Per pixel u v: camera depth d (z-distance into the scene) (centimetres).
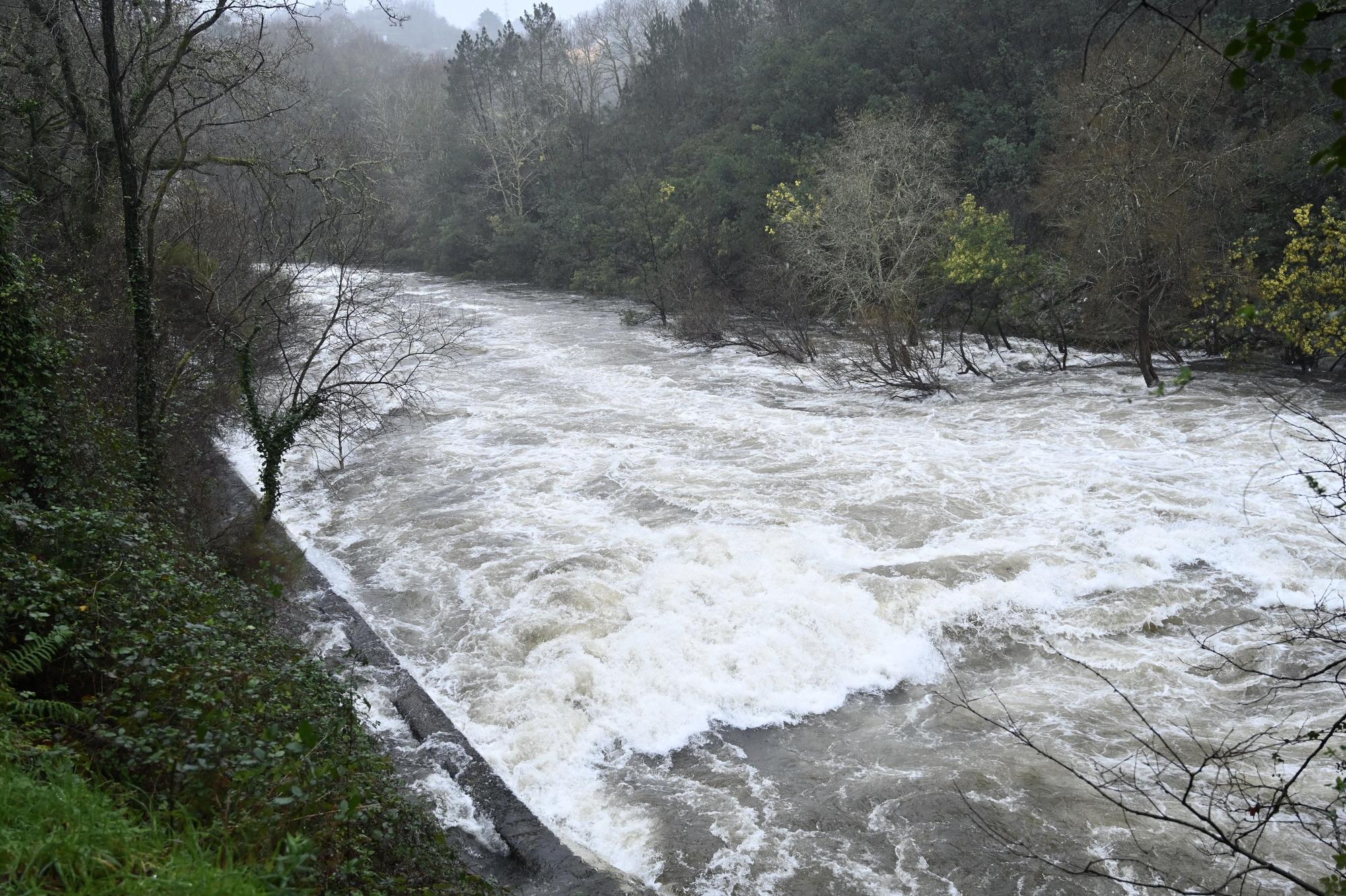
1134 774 942
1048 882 818
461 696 1142
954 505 1638
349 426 2112
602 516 1684
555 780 1007
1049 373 2533
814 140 4019
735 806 951
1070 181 2525
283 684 739
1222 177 2366
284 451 1586
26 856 405
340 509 1780
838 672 1191
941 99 3894
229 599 995
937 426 2139
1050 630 1256
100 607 718
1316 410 1989
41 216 1706
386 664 1197
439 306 4488
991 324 3019
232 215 1998
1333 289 1997
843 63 4150
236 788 556
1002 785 944
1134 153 2306
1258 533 1430
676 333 3344
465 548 1562
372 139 5884
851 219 2861
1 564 707
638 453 2030
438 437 2220
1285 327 2106
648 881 854
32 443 957
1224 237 2453
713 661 1191
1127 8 3325
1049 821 888
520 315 4181
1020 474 1762
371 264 2223
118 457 1194
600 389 2666
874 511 1630
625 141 5497
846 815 923
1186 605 1290
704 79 5525
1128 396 2228
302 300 2330
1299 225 2353
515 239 5419
